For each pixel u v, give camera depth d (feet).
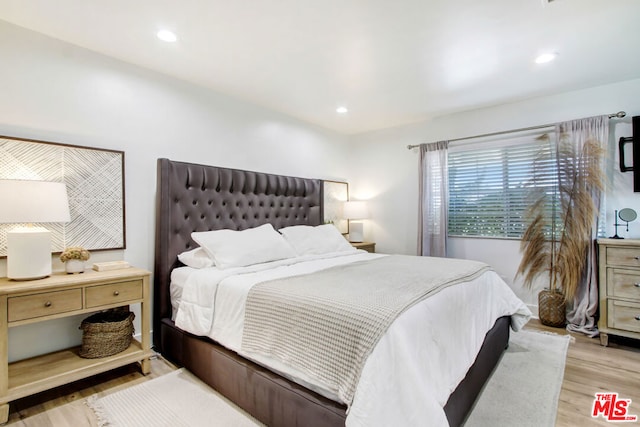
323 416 4.37
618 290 8.46
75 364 6.49
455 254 12.84
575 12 6.24
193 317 6.82
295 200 12.60
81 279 6.22
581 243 9.72
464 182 12.63
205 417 5.57
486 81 9.62
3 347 5.38
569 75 9.19
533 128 10.89
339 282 6.08
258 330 5.46
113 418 5.55
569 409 5.79
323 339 4.47
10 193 5.77
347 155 15.98
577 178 9.92
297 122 13.30
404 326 4.16
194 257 8.23
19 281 5.94
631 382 6.75
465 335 5.62
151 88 8.77
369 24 6.66
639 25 6.67
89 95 7.68
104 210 7.84
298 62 8.37
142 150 8.58
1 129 6.53
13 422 5.48
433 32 6.97
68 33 6.99
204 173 9.45
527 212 11.14
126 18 6.43
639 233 9.34
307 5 6.02
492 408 5.78
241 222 10.52
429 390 4.00
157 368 7.45
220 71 8.90
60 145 7.16
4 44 6.58
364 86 9.99
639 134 9.21
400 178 14.42
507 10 6.19
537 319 10.86
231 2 5.92
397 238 14.52
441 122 13.15
